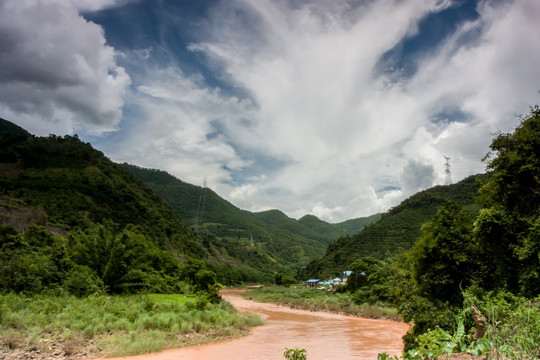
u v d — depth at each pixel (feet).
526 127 37.55
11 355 38.32
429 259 40.81
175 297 110.93
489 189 39.86
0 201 164.14
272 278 436.76
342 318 111.45
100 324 54.85
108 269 101.65
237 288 328.29
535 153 35.78
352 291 159.33
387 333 75.15
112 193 267.39
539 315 17.52
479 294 32.68
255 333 73.26
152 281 120.98
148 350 47.47
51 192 222.28
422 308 39.86
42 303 65.05
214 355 48.03
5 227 108.27
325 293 186.91
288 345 58.13
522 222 34.30
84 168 287.07
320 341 63.31
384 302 126.62
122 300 84.48
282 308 155.33
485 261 37.50
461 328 15.38
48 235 116.37
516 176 35.88
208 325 68.59
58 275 84.48
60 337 47.37
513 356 14.49
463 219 41.19
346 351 53.47
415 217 271.90
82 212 212.64
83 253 103.35
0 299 59.62
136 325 59.26
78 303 69.62
